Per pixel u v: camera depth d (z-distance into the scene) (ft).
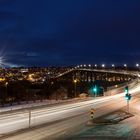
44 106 289.74
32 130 154.10
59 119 198.29
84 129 157.58
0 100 397.80
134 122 184.85
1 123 181.78
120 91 468.34
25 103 356.18
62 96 522.47
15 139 130.41
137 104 291.17
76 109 260.42
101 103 311.88
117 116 210.59
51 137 135.85
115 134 143.33
